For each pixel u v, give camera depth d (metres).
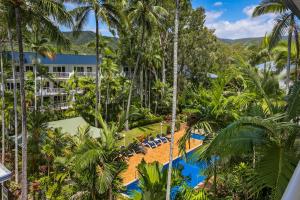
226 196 10.11
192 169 18.34
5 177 11.73
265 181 5.21
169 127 28.14
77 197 10.39
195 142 21.94
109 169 9.79
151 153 21.36
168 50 35.94
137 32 29.84
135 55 32.44
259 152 5.89
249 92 8.52
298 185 1.62
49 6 11.24
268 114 7.27
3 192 12.48
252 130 6.07
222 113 8.08
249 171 7.74
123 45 32.50
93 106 30.53
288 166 5.07
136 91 35.78
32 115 17.36
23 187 12.09
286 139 5.68
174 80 8.20
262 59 24.30
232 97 8.36
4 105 19.19
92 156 9.30
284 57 16.97
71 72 35.75
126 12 23.58
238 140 5.93
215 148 5.78
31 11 11.43
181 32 34.19
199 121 8.20
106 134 10.72
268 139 5.93
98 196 10.67
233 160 8.62
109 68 30.77
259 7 11.81
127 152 10.74
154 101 35.88
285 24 11.48
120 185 11.83
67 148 14.19
